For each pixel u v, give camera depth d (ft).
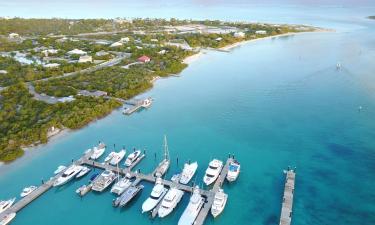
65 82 482.28
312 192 253.03
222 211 233.35
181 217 221.87
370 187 259.39
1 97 425.28
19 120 356.18
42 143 329.11
